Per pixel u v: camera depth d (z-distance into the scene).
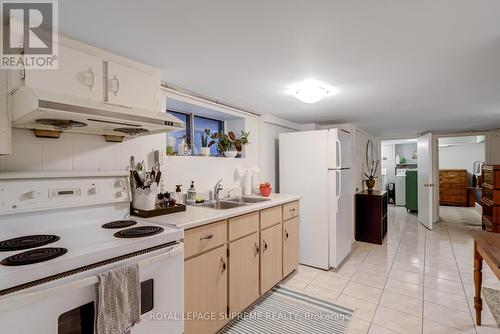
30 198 1.29
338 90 2.29
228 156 2.82
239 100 2.66
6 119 1.14
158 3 1.06
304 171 3.13
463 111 3.21
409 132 5.34
